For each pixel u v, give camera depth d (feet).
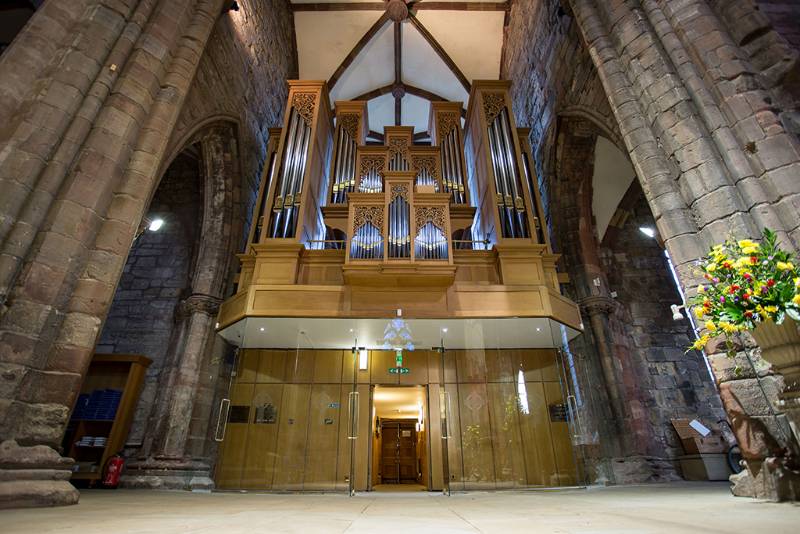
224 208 32.07
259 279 25.76
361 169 34.68
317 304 24.91
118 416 29.12
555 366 28.40
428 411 28.27
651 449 29.58
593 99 26.78
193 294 30.55
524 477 25.52
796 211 12.79
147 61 17.70
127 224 15.08
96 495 17.20
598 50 20.16
